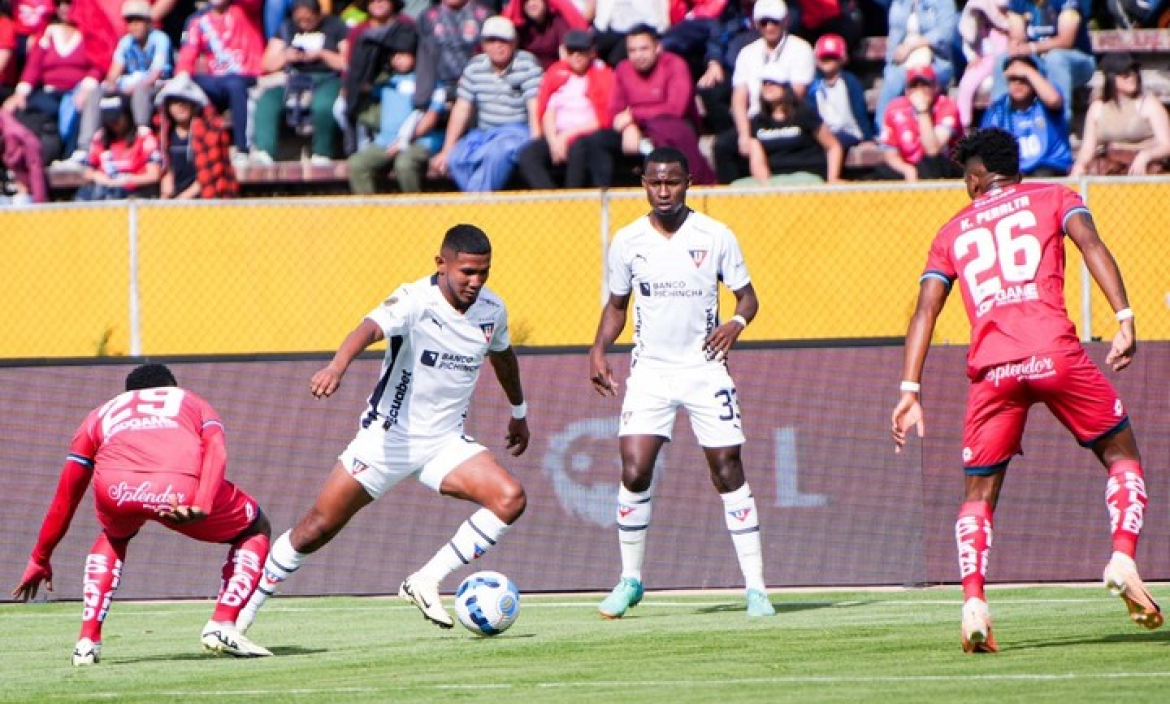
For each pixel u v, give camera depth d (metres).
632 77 54.72
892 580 38.91
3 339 52.75
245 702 22.56
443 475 29.25
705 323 33.38
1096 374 24.64
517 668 25.73
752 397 39.50
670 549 39.41
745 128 54.03
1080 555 39.16
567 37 54.84
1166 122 53.56
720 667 25.03
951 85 56.00
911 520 38.97
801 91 53.97
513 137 55.38
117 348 52.16
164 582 40.34
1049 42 54.56
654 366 33.56
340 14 62.62
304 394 40.06
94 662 27.84
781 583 39.06
